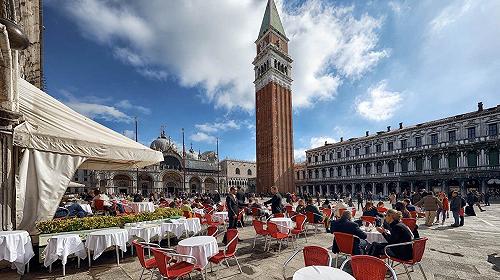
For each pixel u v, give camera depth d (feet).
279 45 178.81
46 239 21.06
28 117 25.04
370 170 164.96
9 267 20.51
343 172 184.03
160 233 25.71
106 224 25.20
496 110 113.19
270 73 163.73
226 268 20.59
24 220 22.49
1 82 20.89
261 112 172.55
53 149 23.68
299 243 29.22
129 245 24.29
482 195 100.01
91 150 25.66
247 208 46.52
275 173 153.38
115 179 197.06
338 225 19.88
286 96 171.22
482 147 116.67
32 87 28.53
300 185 224.74
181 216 33.22
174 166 237.25
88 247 20.65
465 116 123.24
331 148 195.52
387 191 154.51
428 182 136.56
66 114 28.14
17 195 22.17
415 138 143.43
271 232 25.08
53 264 21.50
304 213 34.06
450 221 47.67
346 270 18.76
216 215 37.93
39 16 43.32
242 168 280.72
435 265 21.11
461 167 123.54
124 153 27.71
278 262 22.07
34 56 45.73
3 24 20.61
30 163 23.24
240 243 29.19
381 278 11.95
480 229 38.47
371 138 165.89
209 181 252.62
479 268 20.33
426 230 37.65
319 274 11.25
